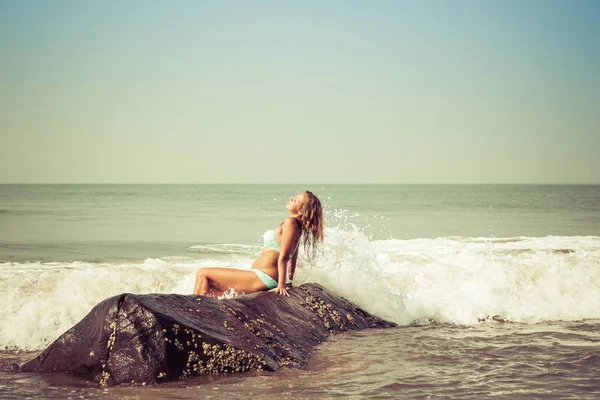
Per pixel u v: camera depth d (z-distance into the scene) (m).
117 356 4.79
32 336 6.95
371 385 4.89
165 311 4.99
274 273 7.12
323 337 6.66
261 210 40.25
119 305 4.89
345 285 8.39
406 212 38.38
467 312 8.52
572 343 6.85
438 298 9.10
